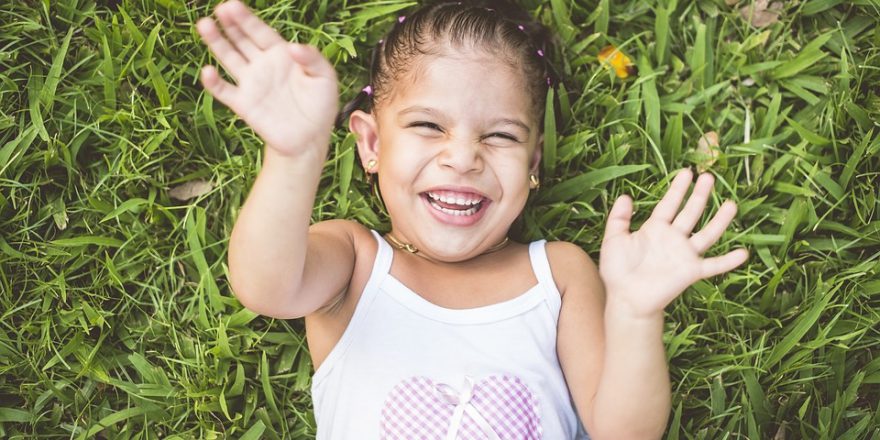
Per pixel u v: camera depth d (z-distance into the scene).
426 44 1.98
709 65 2.42
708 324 2.31
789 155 2.35
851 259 2.33
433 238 1.94
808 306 2.28
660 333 1.65
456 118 1.92
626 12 2.45
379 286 1.95
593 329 1.96
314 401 2.01
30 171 2.23
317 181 1.56
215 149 2.32
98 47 2.30
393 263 1.98
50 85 2.21
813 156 2.34
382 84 2.06
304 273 1.78
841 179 2.33
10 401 2.21
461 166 1.88
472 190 1.90
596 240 2.34
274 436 2.22
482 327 1.94
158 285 2.26
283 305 1.76
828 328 2.21
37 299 2.20
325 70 1.46
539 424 1.89
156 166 2.29
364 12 2.38
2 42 2.24
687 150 2.38
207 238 2.28
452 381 1.88
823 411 2.20
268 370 2.27
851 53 2.40
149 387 2.19
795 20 2.45
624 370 1.66
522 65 2.01
